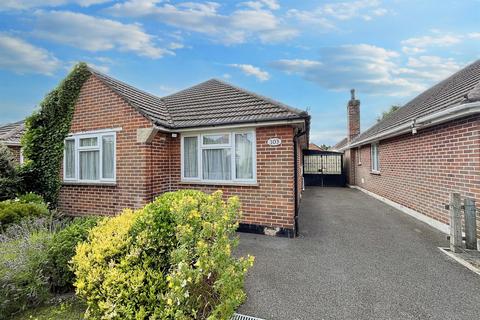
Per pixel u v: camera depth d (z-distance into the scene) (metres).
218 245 3.03
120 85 9.50
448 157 6.84
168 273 3.18
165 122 8.39
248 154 7.70
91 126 8.68
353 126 20.28
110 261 3.24
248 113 7.81
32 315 3.42
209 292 3.14
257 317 3.36
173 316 2.82
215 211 3.45
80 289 3.10
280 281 4.33
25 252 3.83
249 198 7.52
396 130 8.87
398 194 10.38
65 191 9.02
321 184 20.78
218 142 8.11
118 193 8.24
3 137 11.46
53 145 9.13
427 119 6.71
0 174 8.41
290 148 7.08
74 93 8.91
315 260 5.23
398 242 6.28
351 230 7.44
